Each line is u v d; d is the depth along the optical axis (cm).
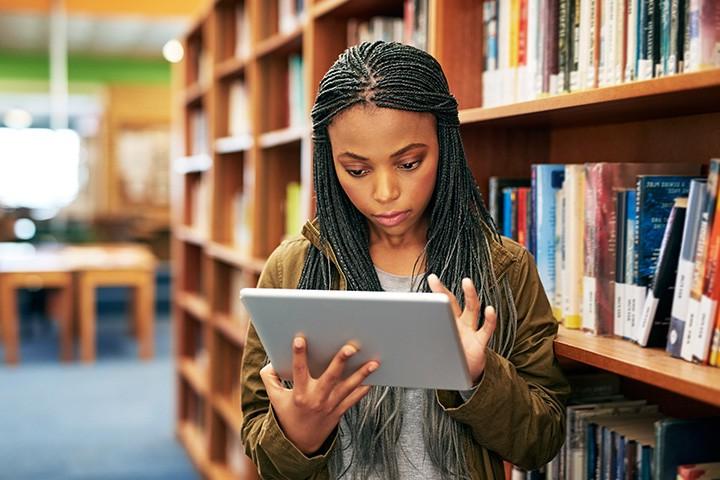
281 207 325
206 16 418
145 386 605
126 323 884
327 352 120
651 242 144
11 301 667
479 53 189
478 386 125
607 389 177
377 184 126
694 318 126
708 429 135
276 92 319
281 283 145
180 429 473
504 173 195
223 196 407
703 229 126
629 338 145
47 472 415
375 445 134
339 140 127
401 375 121
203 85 425
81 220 1112
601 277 151
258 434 136
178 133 507
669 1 135
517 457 133
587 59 154
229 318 395
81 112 1406
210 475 390
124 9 835
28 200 1458
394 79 123
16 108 1398
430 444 133
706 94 124
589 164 155
